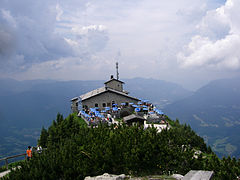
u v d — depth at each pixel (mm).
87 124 46219
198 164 16547
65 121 35094
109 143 17828
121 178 14219
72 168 16750
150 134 18969
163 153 16797
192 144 32844
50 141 31547
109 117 52688
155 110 58031
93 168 16875
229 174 16109
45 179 16094
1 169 23406
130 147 17578
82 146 20094
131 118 39594
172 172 16078
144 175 15555
